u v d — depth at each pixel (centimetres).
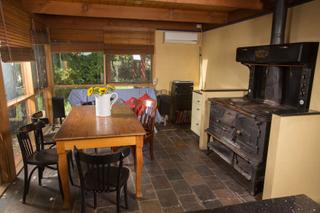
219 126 305
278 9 255
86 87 488
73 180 262
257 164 228
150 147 319
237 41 375
